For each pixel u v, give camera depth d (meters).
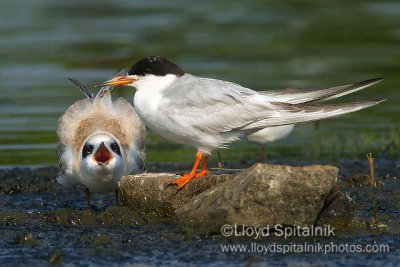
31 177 15.41
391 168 15.64
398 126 19.08
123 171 12.73
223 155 17.31
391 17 32.53
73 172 12.85
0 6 34.97
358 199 13.32
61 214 12.24
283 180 11.06
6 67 25.25
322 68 24.94
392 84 23.17
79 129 12.97
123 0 36.81
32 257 10.62
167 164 16.31
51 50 27.42
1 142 18.02
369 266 10.19
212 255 10.57
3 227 12.00
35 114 20.20
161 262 10.37
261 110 11.62
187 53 27.23
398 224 11.85
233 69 24.78
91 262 10.41
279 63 25.78
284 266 10.18
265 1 36.34
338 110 11.32
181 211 11.70
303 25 31.62
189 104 11.67
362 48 28.08
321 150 17.47
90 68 25.12
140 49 27.58
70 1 36.50
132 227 11.88
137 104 12.02
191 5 35.84
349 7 34.81
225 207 11.16
